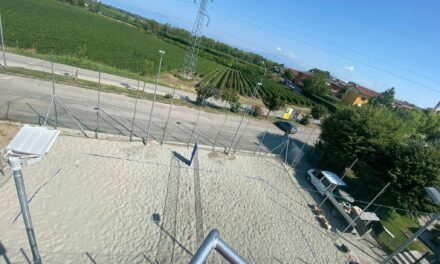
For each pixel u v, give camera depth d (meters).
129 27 110.69
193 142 21.58
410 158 19.19
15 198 11.64
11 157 4.07
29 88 20.83
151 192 14.73
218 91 31.91
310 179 22.00
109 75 31.84
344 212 17.95
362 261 15.35
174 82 42.34
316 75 81.81
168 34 124.06
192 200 15.34
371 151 21.69
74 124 18.09
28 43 37.69
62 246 10.37
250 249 13.58
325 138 25.14
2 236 9.97
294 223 16.61
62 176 13.62
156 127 21.86
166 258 11.45
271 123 35.19
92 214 12.19
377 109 23.31
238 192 17.59
